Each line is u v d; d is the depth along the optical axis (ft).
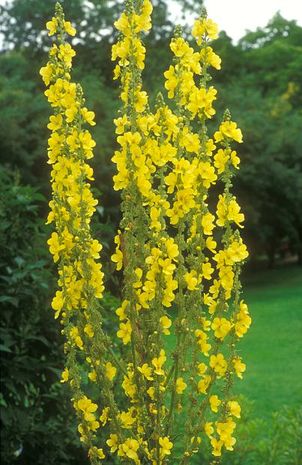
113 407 9.04
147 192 8.53
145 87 79.20
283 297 63.62
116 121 8.87
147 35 86.28
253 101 77.15
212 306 8.87
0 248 14.47
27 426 13.73
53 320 14.55
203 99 8.71
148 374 8.70
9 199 14.65
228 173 8.77
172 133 8.89
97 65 88.99
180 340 8.78
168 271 8.43
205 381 8.87
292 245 88.07
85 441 9.08
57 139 9.10
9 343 13.48
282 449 16.30
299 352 40.19
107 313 14.89
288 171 72.18
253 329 48.44
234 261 8.59
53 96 9.04
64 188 9.04
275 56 112.57
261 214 74.43
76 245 8.89
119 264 8.89
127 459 8.98
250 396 30.60
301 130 77.92
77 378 9.12
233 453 15.64
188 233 9.04
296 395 30.48
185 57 8.86
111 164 59.57
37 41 88.12
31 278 14.55
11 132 58.34
